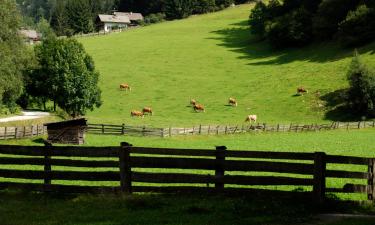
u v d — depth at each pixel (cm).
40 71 8356
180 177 1728
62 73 8231
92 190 1767
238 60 12138
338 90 8719
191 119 7875
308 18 12619
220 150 1717
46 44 8588
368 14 10788
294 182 1678
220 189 1723
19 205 1636
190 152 1728
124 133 6103
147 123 7312
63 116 8194
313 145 4922
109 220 1448
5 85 6488
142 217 1475
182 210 1552
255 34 14638
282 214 1523
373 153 4206
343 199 1834
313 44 12269
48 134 5409
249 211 1548
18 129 5472
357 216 1527
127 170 1744
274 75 10438
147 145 5094
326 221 1458
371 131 6531
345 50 10919
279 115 8169
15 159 1823
